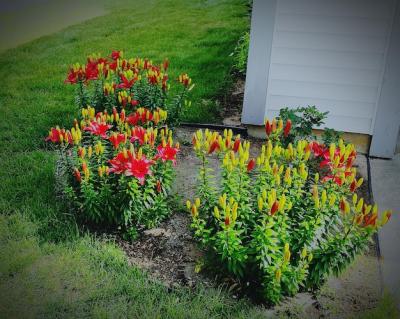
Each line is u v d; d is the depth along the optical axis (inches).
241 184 141.7
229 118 250.7
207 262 147.5
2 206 175.6
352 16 207.6
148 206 160.1
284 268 127.3
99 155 160.9
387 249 164.4
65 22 427.5
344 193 143.5
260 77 222.2
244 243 139.7
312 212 136.2
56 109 260.1
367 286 145.8
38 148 221.9
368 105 218.7
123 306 133.6
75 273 145.8
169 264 151.1
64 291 139.8
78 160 161.5
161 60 332.5
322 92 221.3
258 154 219.0
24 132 234.5
